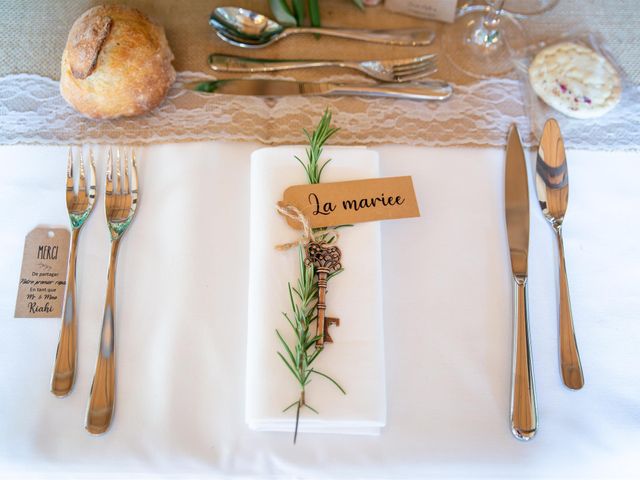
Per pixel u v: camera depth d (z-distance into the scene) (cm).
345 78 89
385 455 66
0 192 78
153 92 80
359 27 94
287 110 85
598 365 72
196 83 86
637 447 67
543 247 78
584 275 77
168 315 73
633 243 78
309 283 65
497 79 88
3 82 85
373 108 86
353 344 65
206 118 83
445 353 72
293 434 67
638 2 94
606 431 68
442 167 82
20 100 84
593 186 81
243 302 74
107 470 65
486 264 77
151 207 78
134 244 76
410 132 84
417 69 89
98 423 66
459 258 77
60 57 87
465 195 81
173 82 84
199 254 76
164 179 79
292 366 64
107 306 72
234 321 73
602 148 83
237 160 81
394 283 76
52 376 69
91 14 80
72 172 79
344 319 66
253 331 66
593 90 84
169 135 82
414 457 67
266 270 68
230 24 90
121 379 69
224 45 90
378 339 66
